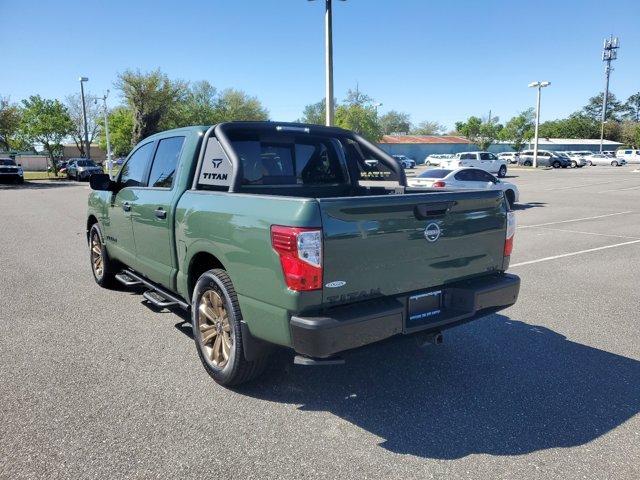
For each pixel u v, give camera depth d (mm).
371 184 5371
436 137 86125
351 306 3197
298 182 4906
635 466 2893
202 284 3904
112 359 4379
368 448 3066
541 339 4965
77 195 25422
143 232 4945
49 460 2900
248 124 4359
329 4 15625
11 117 40438
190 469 2836
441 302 3717
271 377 4043
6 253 9391
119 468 2838
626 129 102625
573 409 3561
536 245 10367
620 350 4684
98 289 6730
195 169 4367
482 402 3660
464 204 3713
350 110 48344
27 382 3910
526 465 2898
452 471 2834
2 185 34750
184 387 3859
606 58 95500
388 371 4191
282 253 3055
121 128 57156
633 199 21141
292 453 3004
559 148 94250
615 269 8102
